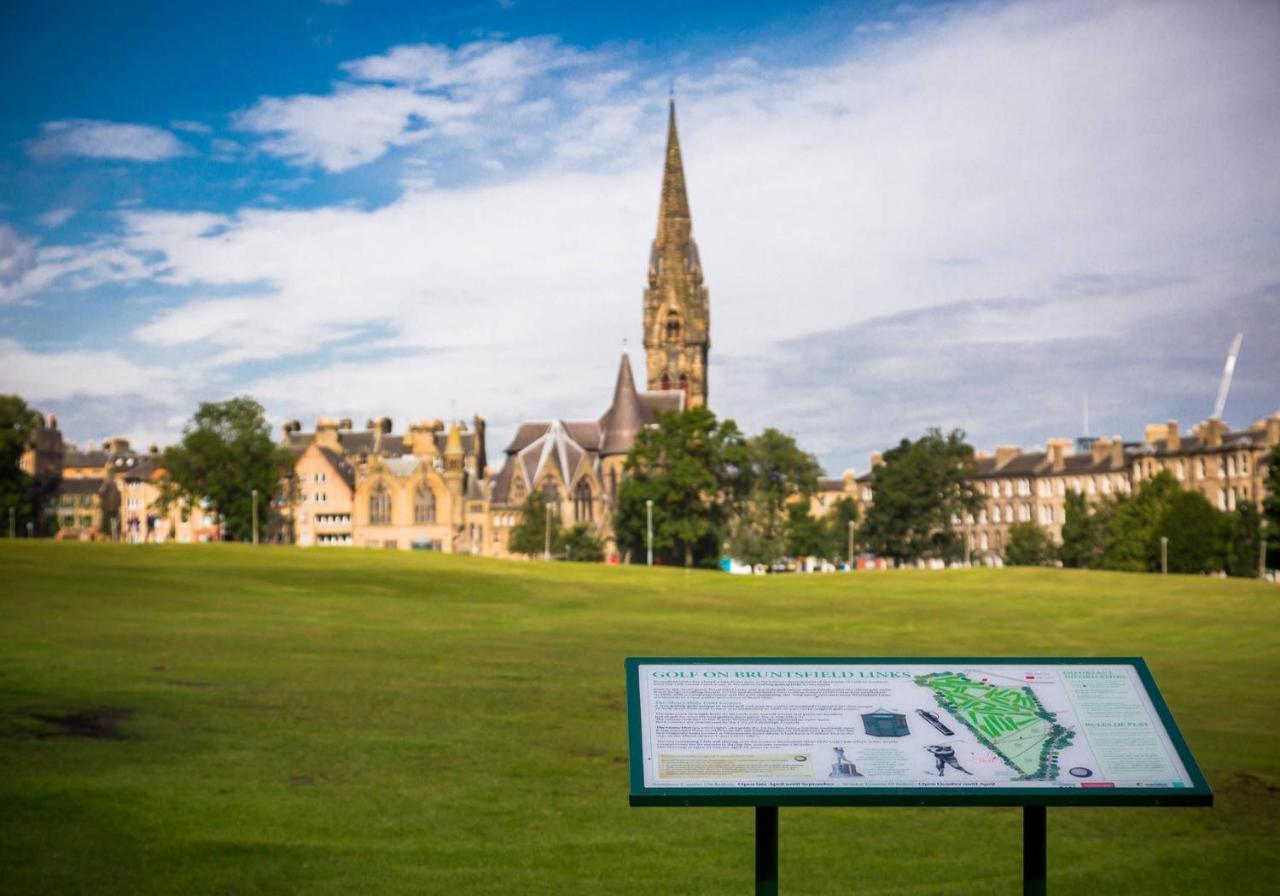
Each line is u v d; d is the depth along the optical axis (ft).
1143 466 613.52
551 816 86.69
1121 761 43.91
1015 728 44.68
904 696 45.78
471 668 145.48
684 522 503.20
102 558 281.74
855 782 42.73
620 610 243.40
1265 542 416.87
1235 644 197.57
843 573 337.52
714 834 84.58
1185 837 84.58
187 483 578.66
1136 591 284.82
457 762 99.66
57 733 102.01
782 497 542.16
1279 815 89.76
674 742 43.73
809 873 75.66
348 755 100.37
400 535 617.21
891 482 589.73
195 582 242.78
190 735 104.17
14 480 608.19
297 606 216.54
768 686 45.75
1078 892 71.46
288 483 641.81
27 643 150.20
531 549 552.41
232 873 72.23
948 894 70.38
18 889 68.23
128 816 82.02
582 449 640.99
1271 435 551.59
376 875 72.69
